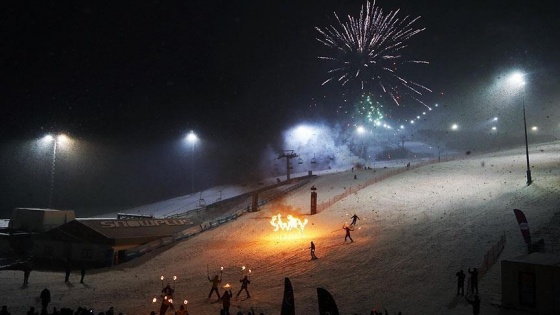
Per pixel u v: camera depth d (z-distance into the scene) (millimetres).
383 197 56438
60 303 27156
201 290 29719
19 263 43781
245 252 40250
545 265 21906
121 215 58969
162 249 46031
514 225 35688
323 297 15070
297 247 39375
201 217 65438
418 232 38844
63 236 43844
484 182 55812
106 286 32062
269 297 26953
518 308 22375
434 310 23125
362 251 35250
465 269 28375
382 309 23766
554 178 49812
